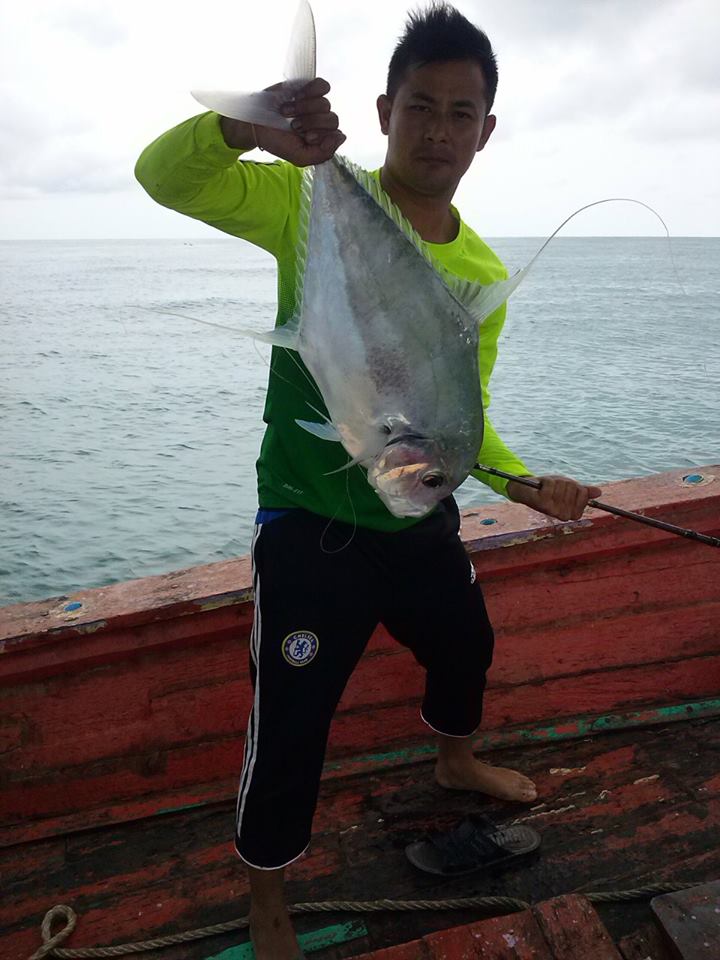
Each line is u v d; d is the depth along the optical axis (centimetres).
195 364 2444
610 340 2870
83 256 16362
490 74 166
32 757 235
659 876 203
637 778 239
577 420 1558
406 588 187
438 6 162
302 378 171
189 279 7900
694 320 3622
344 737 255
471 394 155
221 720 245
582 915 166
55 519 1041
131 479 1212
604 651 270
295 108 130
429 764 251
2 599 827
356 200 148
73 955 191
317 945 190
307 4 127
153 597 234
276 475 176
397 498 154
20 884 215
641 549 266
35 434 1514
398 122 166
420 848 213
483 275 185
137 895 210
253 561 180
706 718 264
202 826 232
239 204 159
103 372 2277
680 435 1443
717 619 277
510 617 263
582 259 11625
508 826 218
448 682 212
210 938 194
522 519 260
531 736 257
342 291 149
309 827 182
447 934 164
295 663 173
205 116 145
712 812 223
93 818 234
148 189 156
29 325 3650
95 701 237
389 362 150
